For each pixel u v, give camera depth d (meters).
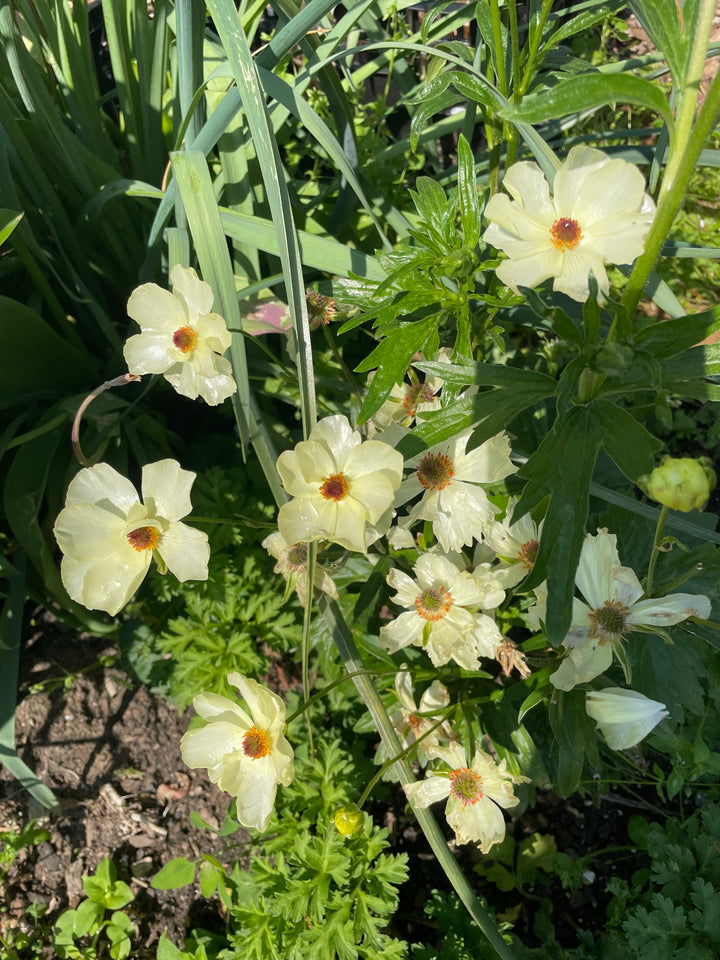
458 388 0.32
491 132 0.39
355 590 0.48
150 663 0.53
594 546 0.32
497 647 0.35
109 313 0.58
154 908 0.49
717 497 0.60
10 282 0.54
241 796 0.33
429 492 0.35
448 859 0.35
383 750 0.43
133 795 0.52
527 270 0.27
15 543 0.53
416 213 0.54
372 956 0.40
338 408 0.54
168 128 0.52
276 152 0.32
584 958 0.43
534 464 0.27
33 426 0.52
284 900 0.40
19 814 0.51
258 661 0.47
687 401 0.61
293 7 0.40
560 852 0.49
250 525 0.36
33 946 0.47
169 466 0.31
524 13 0.62
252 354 0.53
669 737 0.41
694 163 0.22
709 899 0.38
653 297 0.39
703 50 0.21
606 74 0.21
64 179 0.49
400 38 0.57
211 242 0.37
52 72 0.52
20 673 0.54
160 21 0.46
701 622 0.32
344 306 0.36
